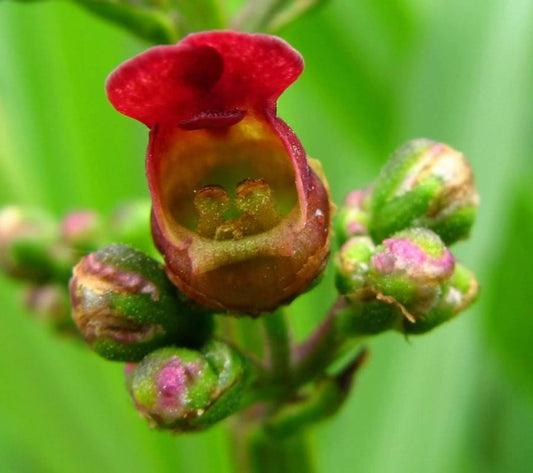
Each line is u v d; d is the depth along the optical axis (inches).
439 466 3.1
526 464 3.4
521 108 3.2
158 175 2.3
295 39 3.5
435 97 3.2
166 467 3.3
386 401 3.2
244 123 2.4
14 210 3.2
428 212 2.6
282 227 2.3
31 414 3.4
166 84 2.3
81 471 3.4
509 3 3.2
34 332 3.4
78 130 3.5
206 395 2.4
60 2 3.4
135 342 2.5
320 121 3.6
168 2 2.8
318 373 2.6
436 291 2.5
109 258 2.5
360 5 3.5
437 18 3.2
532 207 3.4
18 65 3.5
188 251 2.3
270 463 2.8
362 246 2.5
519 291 3.4
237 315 2.4
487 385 3.5
